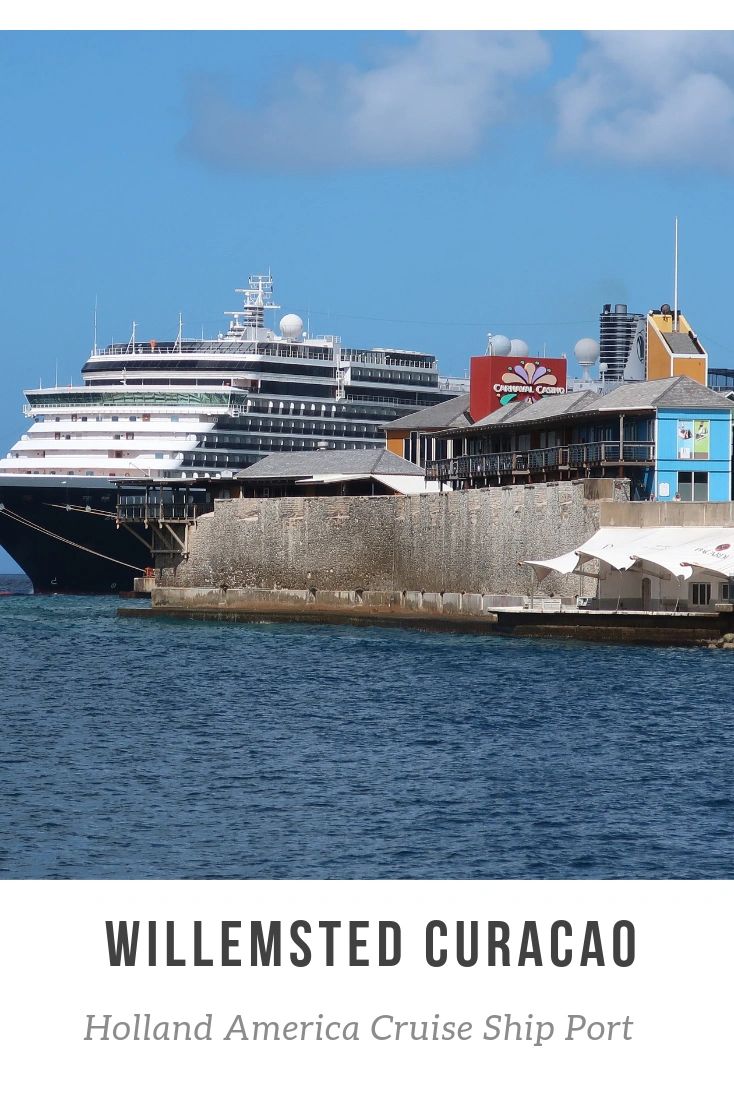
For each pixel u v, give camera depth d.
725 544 122.44
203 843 55.41
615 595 128.50
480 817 59.53
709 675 103.00
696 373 180.25
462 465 167.25
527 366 190.12
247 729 82.56
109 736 80.19
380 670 110.81
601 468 142.00
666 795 63.72
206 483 188.62
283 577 174.00
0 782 66.56
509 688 97.81
